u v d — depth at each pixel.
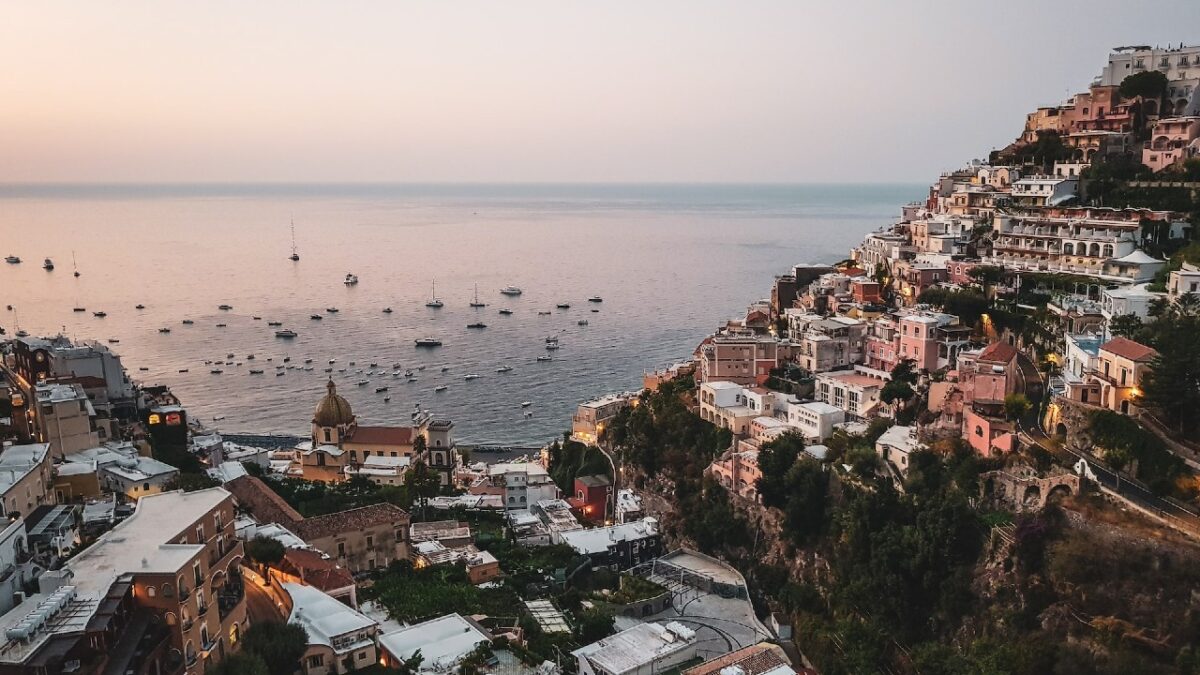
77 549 100.44
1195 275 147.88
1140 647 98.69
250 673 83.88
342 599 113.25
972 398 140.88
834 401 183.38
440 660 101.88
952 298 186.12
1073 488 115.00
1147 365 120.44
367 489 178.50
